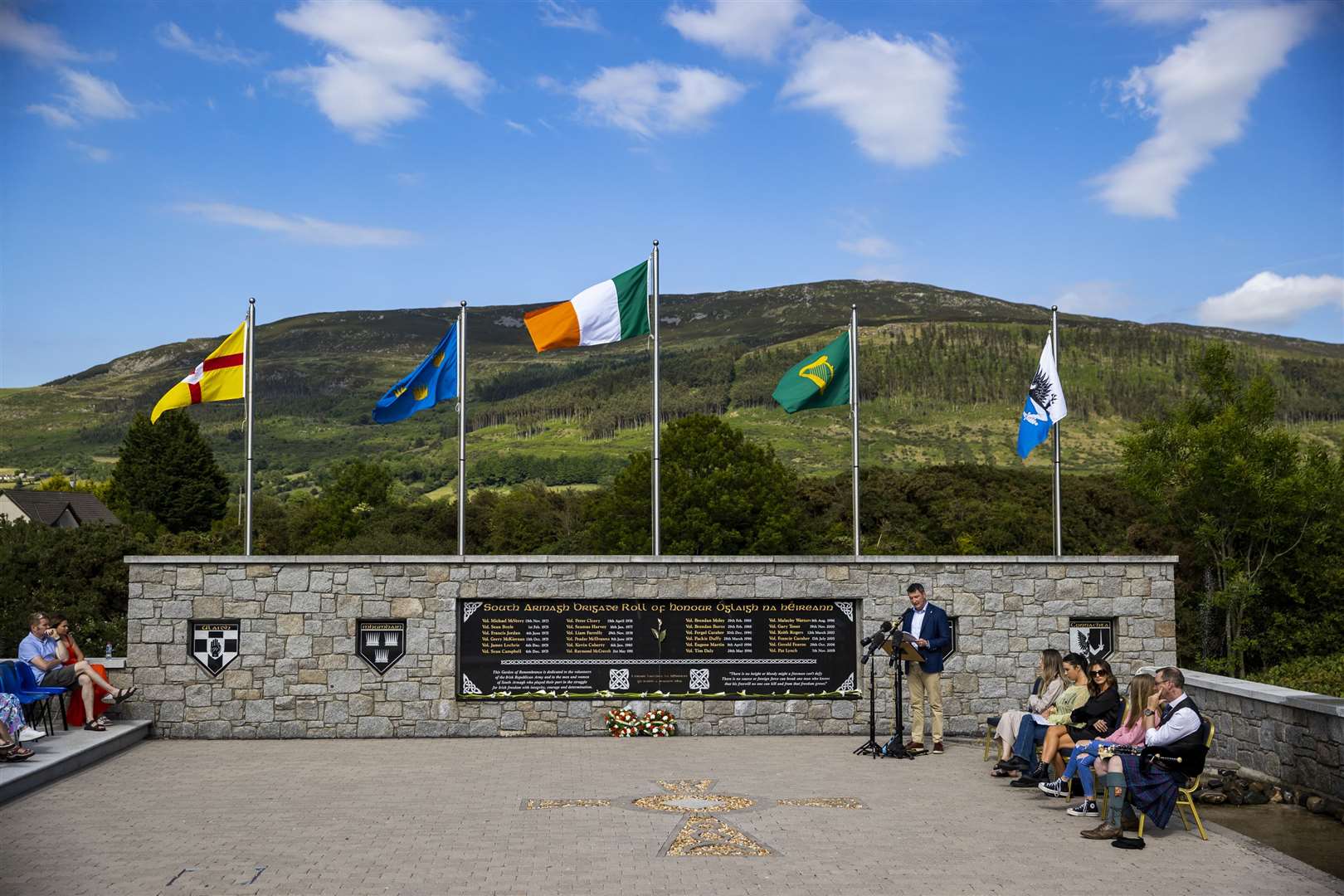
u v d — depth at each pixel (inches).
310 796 430.3
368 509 2440.9
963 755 542.9
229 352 608.1
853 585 614.9
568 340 629.6
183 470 3090.6
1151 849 355.9
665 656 602.9
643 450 3676.2
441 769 493.0
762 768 501.0
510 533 2161.7
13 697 477.4
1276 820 410.9
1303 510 1688.0
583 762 513.0
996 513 2041.1
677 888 303.6
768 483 1851.6
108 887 302.7
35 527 1534.2
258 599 587.5
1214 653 1758.1
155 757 524.4
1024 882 314.3
